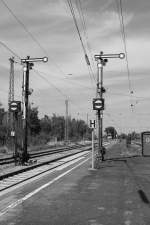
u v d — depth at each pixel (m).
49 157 40.16
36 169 25.73
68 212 11.16
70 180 19.20
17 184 17.69
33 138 82.00
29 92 30.45
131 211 11.35
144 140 45.25
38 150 61.75
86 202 12.81
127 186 16.98
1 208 11.72
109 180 19.30
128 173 23.14
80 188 16.22
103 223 9.80
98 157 34.25
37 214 10.88
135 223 9.82
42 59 29.94
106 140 170.25
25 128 30.30
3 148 53.22
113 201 13.03
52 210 11.46
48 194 14.51
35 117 112.25
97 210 11.48
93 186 16.91
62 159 37.31
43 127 136.12
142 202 12.84
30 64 30.42
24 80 30.38
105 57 33.44
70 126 147.25
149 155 44.25
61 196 14.05
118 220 10.15
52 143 90.69
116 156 44.09
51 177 20.64
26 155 29.64
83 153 51.22
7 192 15.09
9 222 9.88
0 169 24.83
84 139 144.38
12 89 60.16
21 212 11.15
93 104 29.66
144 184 17.73
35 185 17.19
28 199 13.36
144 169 26.19
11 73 59.66
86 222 9.91
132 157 42.19
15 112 29.06
